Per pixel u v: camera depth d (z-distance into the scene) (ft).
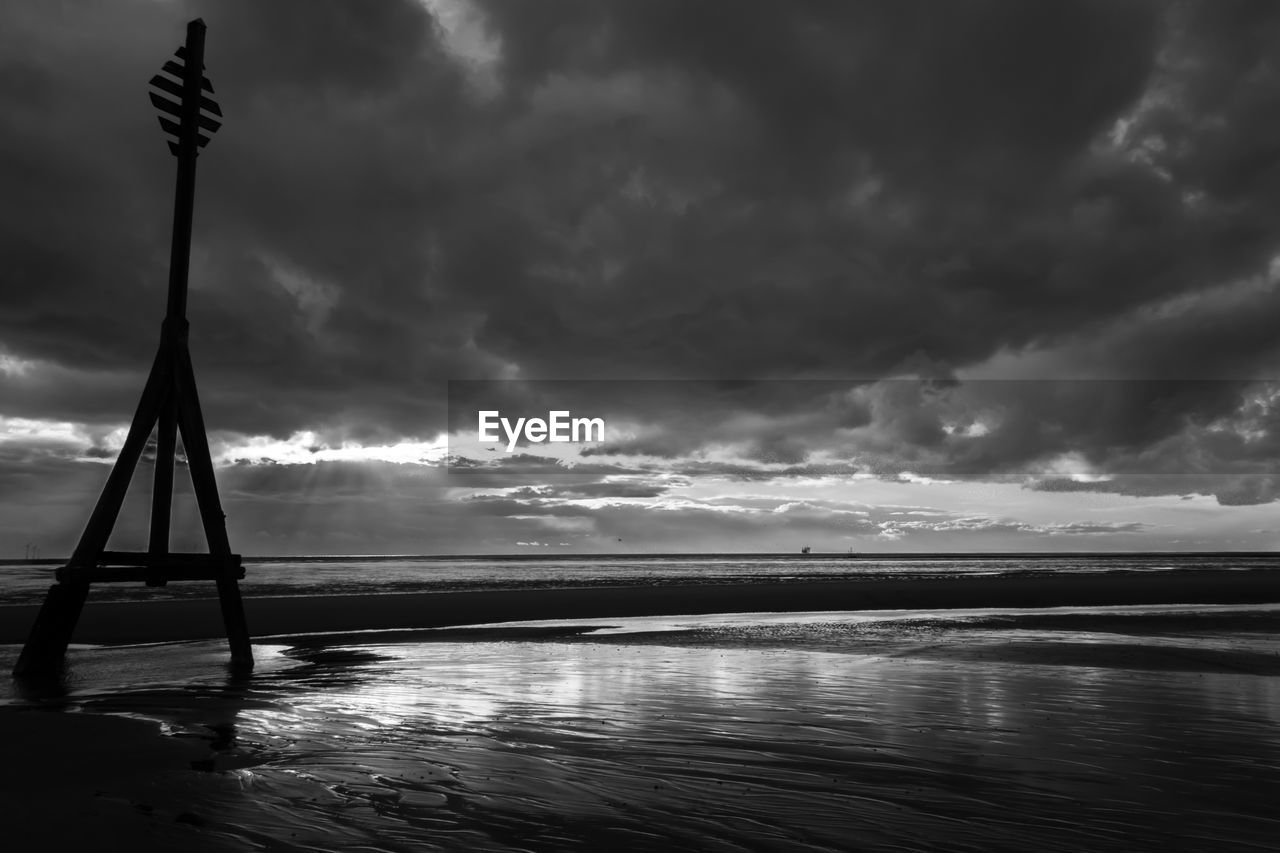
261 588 134.51
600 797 18.95
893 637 57.36
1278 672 40.06
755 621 71.77
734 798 18.95
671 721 27.78
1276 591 104.73
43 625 39.24
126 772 21.02
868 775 20.99
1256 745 24.31
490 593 94.17
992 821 17.39
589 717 28.50
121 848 15.51
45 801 18.48
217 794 19.10
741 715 28.86
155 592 116.47
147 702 31.58
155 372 42.42
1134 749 23.84
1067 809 18.22
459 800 18.66
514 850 15.47
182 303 43.45
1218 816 17.79
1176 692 33.96
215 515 42.73
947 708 30.25
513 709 30.01
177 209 43.57
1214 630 61.21
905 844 15.94
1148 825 17.17
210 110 45.27
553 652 49.44
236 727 26.78
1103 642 53.42
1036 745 24.27
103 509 40.09
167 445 42.98
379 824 16.96
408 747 23.91
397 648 51.75
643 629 64.18
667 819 17.38
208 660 45.06
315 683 36.70
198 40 44.83
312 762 22.11
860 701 31.76
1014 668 41.42
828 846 15.79
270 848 15.51
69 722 27.53
